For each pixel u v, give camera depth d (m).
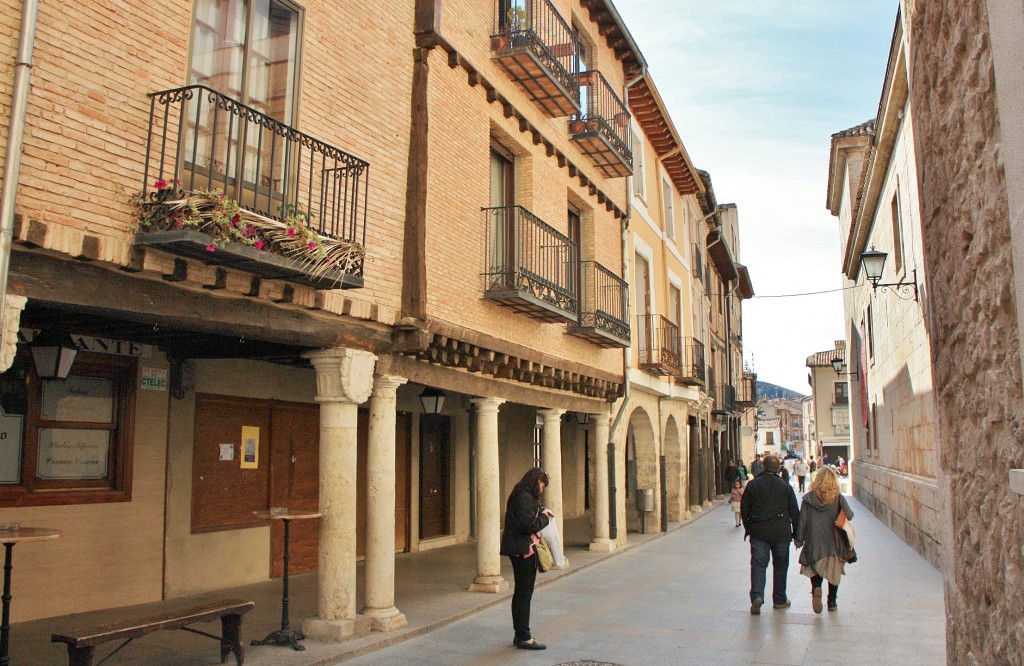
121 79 5.50
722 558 14.12
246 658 6.74
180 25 6.00
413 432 14.44
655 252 20.03
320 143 6.82
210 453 9.80
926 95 3.85
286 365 10.98
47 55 5.02
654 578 11.88
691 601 9.91
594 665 6.81
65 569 7.93
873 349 22.42
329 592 7.49
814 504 9.01
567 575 12.23
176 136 5.89
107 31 5.43
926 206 3.97
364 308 7.67
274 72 6.97
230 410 10.16
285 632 7.21
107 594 8.34
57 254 4.99
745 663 6.85
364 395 7.77
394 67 8.52
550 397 12.79
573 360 13.30
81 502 8.11
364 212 7.40
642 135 19.58
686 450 22.62
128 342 8.62
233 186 6.46
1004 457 2.85
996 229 2.85
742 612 9.15
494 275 10.32
